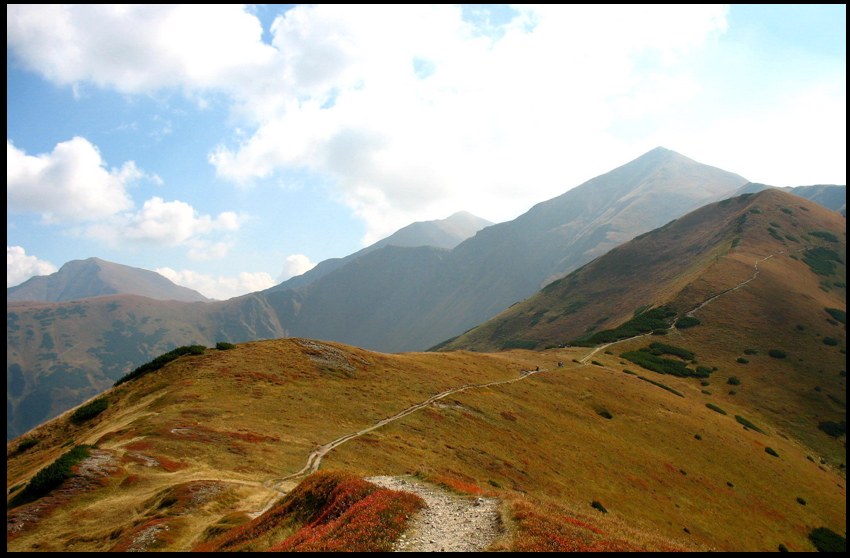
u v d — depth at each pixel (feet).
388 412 191.42
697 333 419.95
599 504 155.43
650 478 195.52
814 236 613.52
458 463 154.30
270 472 114.83
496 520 65.98
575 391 278.46
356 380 225.56
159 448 118.42
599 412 254.88
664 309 474.49
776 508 202.59
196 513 85.81
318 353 245.65
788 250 573.74
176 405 158.61
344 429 162.40
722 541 160.35
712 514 180.45
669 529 155.74
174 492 91.86
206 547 71.26
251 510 89.86
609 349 408.26
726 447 246.47
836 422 314.35
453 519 67.36
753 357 382.42
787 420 317.83
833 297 482.69
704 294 477.36
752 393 342.44
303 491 80.28
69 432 168.55
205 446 124.16
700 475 212.23
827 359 374.63
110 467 104.88
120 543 74.54
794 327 412.57
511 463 168.55
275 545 66.44
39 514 86.58
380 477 97.76
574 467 184.85
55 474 98.63
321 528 65.31
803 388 346.95
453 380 256.52
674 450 230.48
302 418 165.37
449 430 185.26
